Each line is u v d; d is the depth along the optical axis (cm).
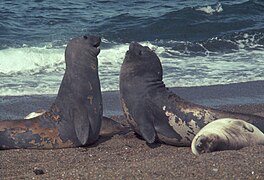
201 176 1046
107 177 1052
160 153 1327
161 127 1416
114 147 1387
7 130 1380
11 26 3269
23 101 1944
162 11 3750
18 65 2470
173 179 1031
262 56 2759
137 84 1436
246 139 1288
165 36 3241
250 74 2375
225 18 3559
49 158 1300
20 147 1382
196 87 2155
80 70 1418
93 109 1406
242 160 1127
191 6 3812
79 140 1362
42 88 2130
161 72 1469
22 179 1095
